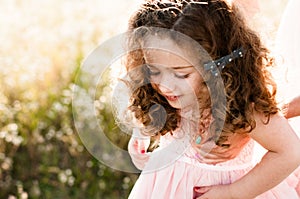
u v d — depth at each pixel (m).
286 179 2.37
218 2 2.10
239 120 2.09
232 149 2.26
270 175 2.13
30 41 5.61
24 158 4.46
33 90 4.81
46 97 4.77
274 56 2.26
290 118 2.41
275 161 2.12
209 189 2.28
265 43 2.25
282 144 2.10
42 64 5.11
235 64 2.09
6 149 4.46
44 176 4.43
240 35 2.11
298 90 2.53
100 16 5.94
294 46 2.61
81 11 6.27
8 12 6.37
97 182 4.36
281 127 2.11
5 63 5.14
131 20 2.11
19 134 4.58
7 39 5.65
